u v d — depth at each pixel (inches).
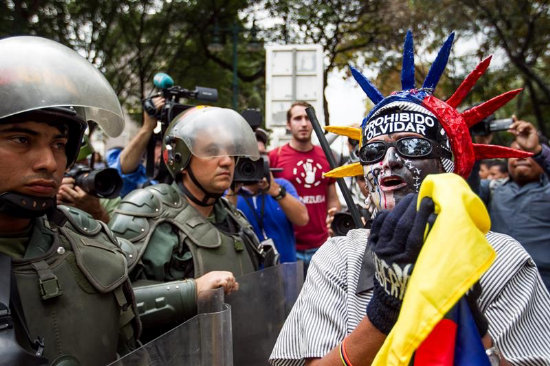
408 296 42.1
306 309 66.4
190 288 90.0
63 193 110.8
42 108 59.3
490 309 57.4
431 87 69.1
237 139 109.3
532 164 174.7
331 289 66.0
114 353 68.8
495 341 55.7
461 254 41.6
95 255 68.3
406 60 69.0
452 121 65.2
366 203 70.0
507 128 156.9
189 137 108.6
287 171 190.2
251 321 98.7
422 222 43.9
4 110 57.7
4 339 53.1
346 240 69.2
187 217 107.0
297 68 269.4
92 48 535.2
